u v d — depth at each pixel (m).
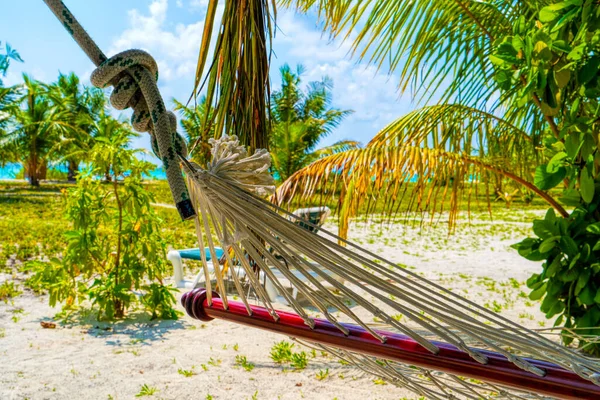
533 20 3.94
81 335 5.23
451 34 4.45
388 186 3.99
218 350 4.79
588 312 3.77
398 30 4.34
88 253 5.75
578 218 3.85
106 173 5.67
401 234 14.78
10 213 18.47
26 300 6.56
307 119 21.80
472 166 4.19
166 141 1.12
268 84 2.35
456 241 13.61
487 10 4.38
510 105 4.72
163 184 32.81
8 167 54.97
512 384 1.13
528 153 4.86
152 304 5.77
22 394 3.81
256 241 1.27
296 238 1.24
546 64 2.89
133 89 1.11
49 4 1.05
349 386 3.95
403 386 1.75
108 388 3.94
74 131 35.44
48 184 40.72
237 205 1.23
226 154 1.25
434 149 4.21
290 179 4.21
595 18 2.86
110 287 5.74
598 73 2.98
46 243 11.40
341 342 1.31
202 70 2.12
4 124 33.16
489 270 9.52
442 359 1.19
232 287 6.17
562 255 3.87
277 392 3.87
